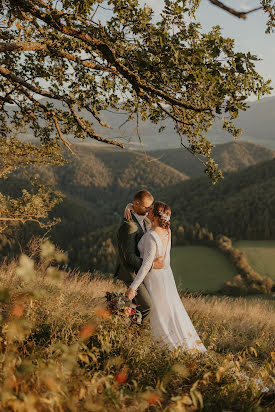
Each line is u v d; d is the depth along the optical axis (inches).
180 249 4906.5
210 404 89.1
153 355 104.1
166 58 122.3
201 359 114.4
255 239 5521.7
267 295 3572.8
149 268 131.5
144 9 130.3
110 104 183.8
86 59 167.3
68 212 5925.2
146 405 70.6
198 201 7091.5
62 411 60.6
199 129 182.2
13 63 190.1
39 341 96.7
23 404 54.9
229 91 128.5
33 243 139.8
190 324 137.8
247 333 234.2
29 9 134.8
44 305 105.6
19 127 230.8
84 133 180.4
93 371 88.5
